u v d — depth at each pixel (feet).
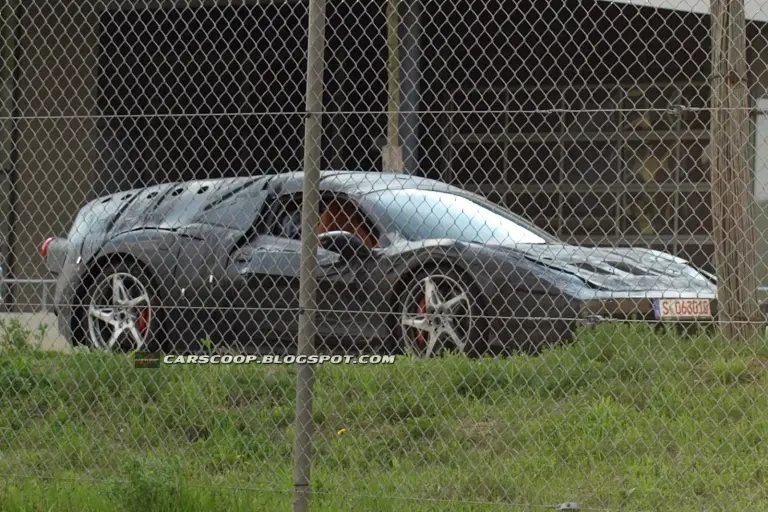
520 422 42.32
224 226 56.90
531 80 128.16
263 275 55.21
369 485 38.01
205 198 58.08
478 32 128.77
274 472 39.93
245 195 57.16
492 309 50.98
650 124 125.80
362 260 53.42
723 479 37.17
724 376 44.80
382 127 126.41
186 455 42.37
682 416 41.60
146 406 46.01
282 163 136.26
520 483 38.06
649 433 40.88
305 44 137.39
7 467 42.01
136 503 35.22
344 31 135.03
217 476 40.14
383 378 45.70
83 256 59.31
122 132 67.46
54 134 127.95
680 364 45.85
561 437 41.09
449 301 51.72
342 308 53.31
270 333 54.90
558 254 53.62
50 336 61.57
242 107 138.21
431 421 42.80
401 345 52.31
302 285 33.19
